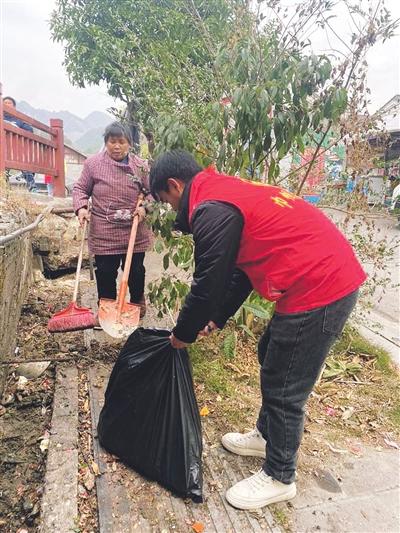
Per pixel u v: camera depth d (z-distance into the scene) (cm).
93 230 327
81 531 176
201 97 312
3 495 204
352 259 175
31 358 311
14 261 332
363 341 348
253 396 274
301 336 169
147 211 311
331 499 201
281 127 250
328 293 165
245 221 164
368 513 193
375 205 336
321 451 232
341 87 256
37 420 255
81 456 215
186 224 176
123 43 556
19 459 225
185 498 193
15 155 539
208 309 166
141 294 360
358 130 294
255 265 172
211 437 235
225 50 265
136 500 191
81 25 685
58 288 455
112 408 212
